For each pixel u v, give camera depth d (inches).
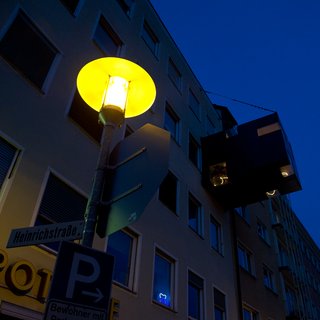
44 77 326.0
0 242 225.6
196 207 561.9
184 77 701.9
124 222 119.0
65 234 121.6
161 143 131.6
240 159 600.1
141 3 609.6
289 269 818.2
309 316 866.1
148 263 373.7
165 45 655.8
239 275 604.4
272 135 602.5
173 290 407.8
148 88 168.4
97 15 451.8
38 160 279.6
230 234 634.8
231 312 524.1
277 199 1041.5
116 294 314.7
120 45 494.9
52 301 93.8
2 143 257.0
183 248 457.7
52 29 356.5
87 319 95.3
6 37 298.7
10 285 216.5
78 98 358.9
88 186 324.2
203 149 653.3
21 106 283.3
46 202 275.9
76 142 330.3
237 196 612.1
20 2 324.5
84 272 102.8
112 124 152.6
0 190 242.4
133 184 128.2
